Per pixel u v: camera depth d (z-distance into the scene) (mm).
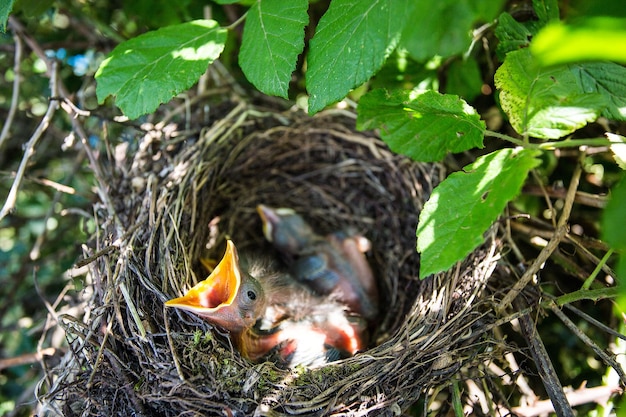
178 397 243
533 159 194
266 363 268
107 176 325
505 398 278
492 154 206
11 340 399
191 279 300
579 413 287
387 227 362
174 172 317
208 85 367
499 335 272
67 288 308
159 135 335
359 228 373
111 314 263
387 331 338
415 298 321
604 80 231
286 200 384
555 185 313
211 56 240
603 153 302
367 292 342
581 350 302
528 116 213
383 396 252
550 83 210
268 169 372
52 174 400
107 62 246
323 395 251
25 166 292
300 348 297
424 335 267
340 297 341
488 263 274
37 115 386
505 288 270
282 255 378
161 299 267
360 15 213
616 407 265
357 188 371
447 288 277
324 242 358
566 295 259
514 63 212
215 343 262
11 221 389
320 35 221
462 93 299
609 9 160
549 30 131
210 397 247
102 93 243
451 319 264
